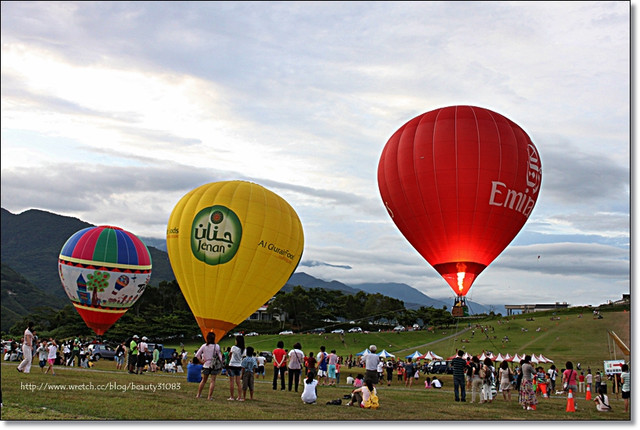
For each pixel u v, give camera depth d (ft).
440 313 369.09
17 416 44.32
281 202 112.16
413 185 103.55
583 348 256.32
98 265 136.56
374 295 433.07
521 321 326.44
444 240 103.14
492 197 100.37
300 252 113.91
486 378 74.84
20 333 343.46
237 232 104.37
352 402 61.93
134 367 103.55
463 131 101.45
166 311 354.33
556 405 78.48
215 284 104.17
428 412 59.82
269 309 400.67
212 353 59.82
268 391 73.61
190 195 110.01
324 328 388.78
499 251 104.73
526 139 104.47
